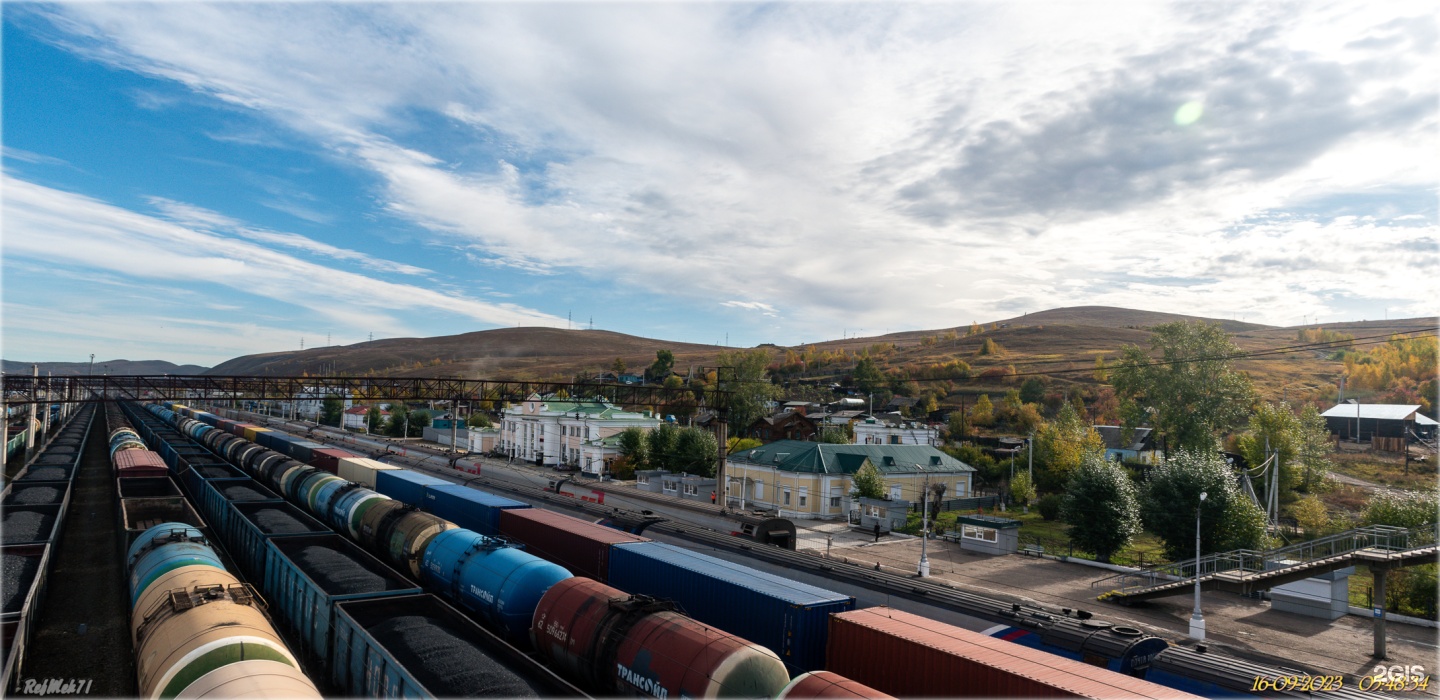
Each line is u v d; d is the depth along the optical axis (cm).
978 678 1247
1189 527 3850
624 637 1455
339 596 1702
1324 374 12750
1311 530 4297
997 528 4338
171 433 6894
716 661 1277
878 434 8394
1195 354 6931
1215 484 3853
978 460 7044
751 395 9912
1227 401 6819
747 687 1241
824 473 5575
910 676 1360
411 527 2420
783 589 1691
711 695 1238
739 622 1698
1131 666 1404
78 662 1933
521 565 1895
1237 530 3762
